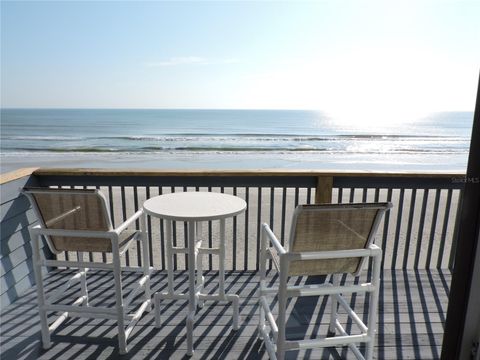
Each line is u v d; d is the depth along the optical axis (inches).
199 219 69.6
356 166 586.9
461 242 44.1
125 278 110.4
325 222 59.2
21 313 89.4
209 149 743.1
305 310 92.3
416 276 112.3
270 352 68.9
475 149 40.4
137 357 72.7
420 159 651.5
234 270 117.5
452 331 47.3
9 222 94.9
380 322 86.7
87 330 81.9
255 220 229.0
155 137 890.7
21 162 626.8
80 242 74.1
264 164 611.8
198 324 84.8
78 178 107.7
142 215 83.8
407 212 248.2
